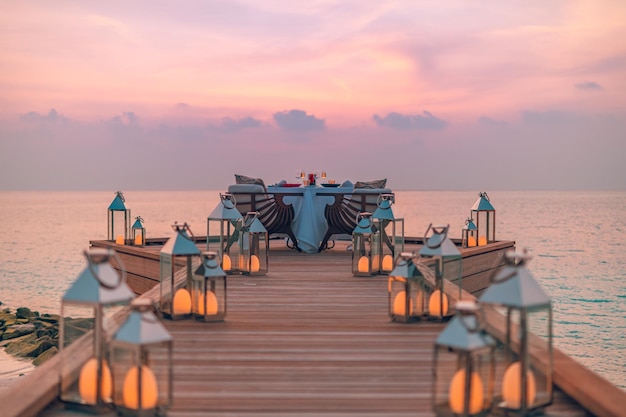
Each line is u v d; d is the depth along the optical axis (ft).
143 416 11.13
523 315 11.24
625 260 85.10
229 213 27.63
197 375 13.29
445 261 18.15
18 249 102.58
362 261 26.99
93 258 11.96
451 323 11.11
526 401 11.27
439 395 11.03
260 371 13.58
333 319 18.65
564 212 240.94
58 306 54.75
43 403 11.69
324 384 12.78
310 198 35.83
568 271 74.23
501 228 148.36
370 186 35.99
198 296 18.28
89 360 11.62
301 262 31.78
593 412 11.25
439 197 540.11
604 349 38.83
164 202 391.45
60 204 371.35
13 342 39.78
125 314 11.55
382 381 12.98
